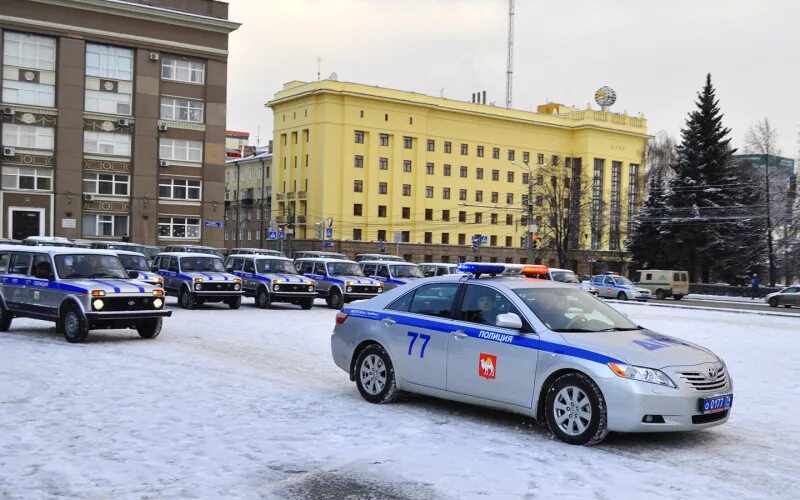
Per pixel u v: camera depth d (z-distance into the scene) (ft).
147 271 81.10
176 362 39.75
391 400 29.50
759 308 136.05
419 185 278.87
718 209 201.46
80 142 172.24
